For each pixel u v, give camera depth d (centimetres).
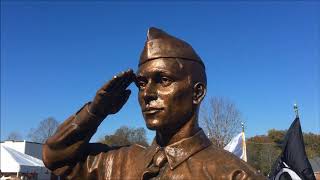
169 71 82
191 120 84
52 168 93
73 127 89
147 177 84
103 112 90
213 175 79
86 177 93
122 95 92
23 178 473
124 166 89
